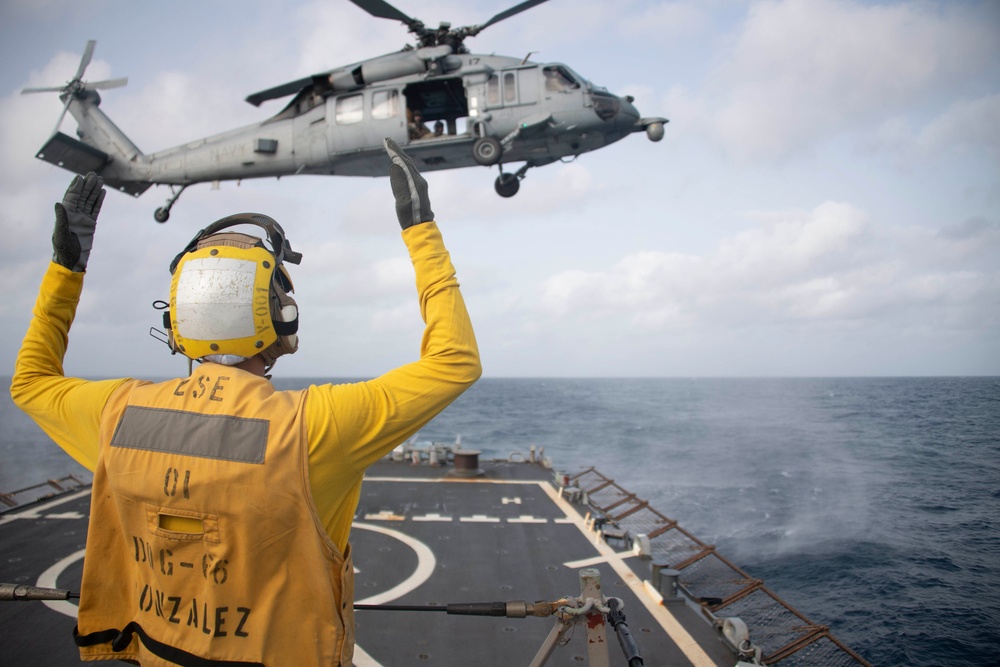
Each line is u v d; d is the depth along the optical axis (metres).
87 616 1.84
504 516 12.24
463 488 14.55
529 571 9.32
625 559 9.90
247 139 16.19
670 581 8.35
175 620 1.63
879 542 19.97
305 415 1.56
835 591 16.00
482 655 6.88
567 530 11.39
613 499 15.18
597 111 15.04
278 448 1.51
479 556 9.95
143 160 17.19
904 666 12.14
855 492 27.66
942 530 21.52
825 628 7.23
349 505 1.76
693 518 23.42
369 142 15.37
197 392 1.64
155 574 1.63
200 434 1.56
